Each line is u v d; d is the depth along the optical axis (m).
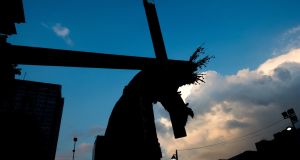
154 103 2.02
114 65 1.75
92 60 1.66
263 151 29.09
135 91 1.94
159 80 1.91
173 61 1.96
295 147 25.70
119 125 1.93
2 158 2.00
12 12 3.32
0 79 2.92
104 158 1.88
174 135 1.87
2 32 3.51
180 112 1.89
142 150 1.76
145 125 1.82
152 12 1.93
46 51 1.55
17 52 1.49
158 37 1.91
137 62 1.83
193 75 2.00
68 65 1.63
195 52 2.04
